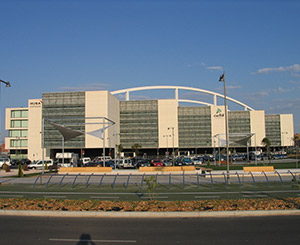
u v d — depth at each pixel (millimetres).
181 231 10906
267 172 32938
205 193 20812
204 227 11484
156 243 9453
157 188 24109
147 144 120375
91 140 102000
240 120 127062
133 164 57875
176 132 120062
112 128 108250
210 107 124625
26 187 25750
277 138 135875
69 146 102938
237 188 23594
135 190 22953
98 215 13773
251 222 12234
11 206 15297
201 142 122938
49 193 21641
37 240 9828
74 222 12508
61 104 104938
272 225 11664
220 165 56281
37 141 104812
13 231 11008
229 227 11445
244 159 78438
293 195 19156
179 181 29562
